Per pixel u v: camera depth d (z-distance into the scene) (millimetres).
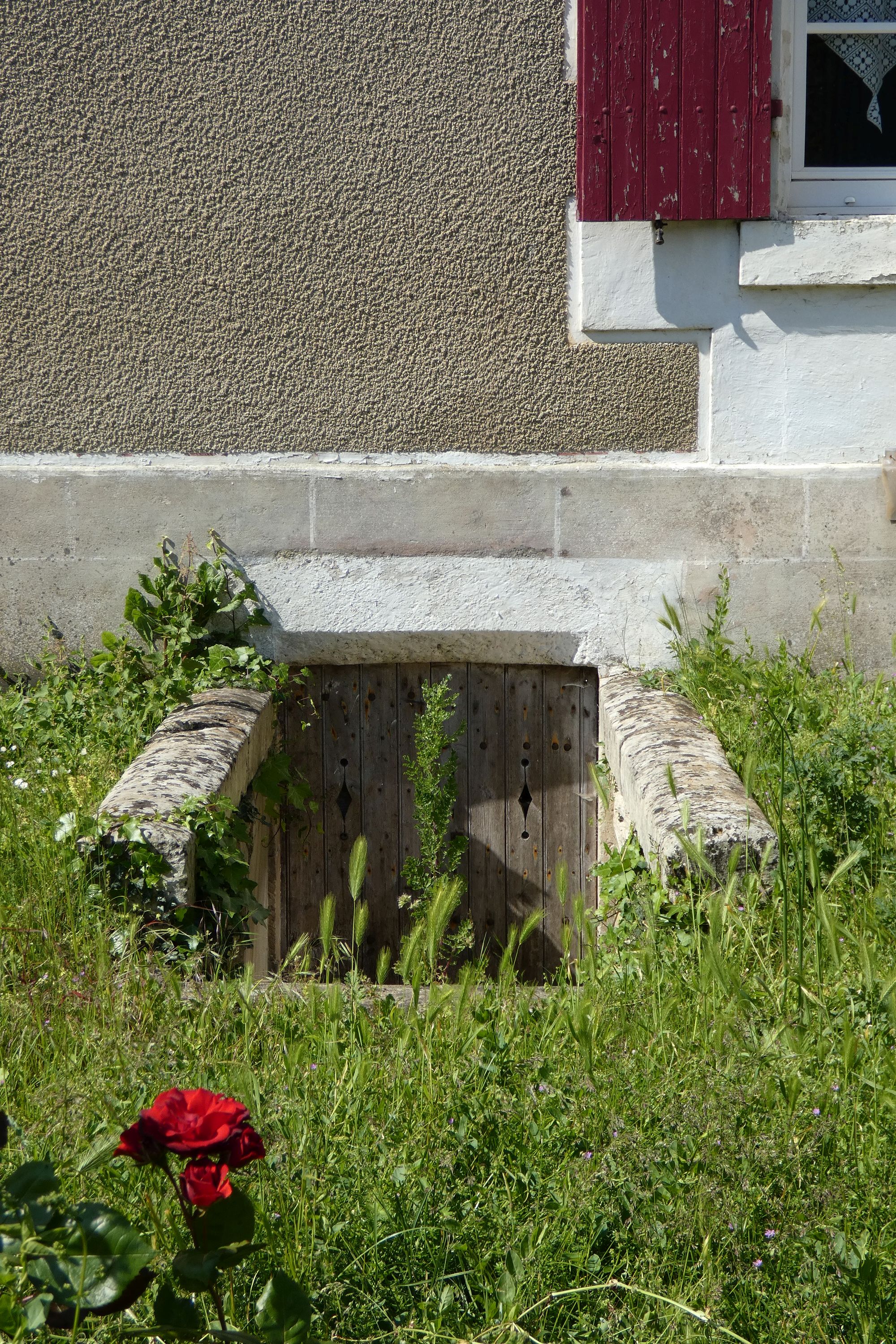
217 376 4707
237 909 3455
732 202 4387
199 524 4766
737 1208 2006
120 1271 1402
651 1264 1951
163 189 4582
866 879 3234
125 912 3141
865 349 4582
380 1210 2041
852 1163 2160
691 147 4375
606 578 4750
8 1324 1387
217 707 4355
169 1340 1573
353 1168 2137
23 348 4711
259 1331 1507
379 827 5094
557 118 4488
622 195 4402
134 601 4676
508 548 4746
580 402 4672
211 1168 1481
